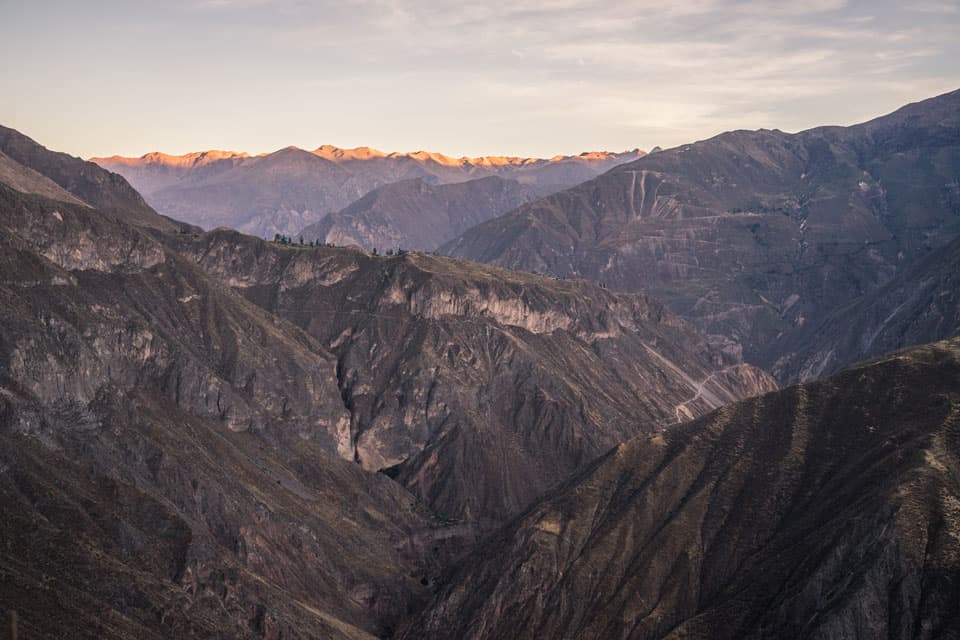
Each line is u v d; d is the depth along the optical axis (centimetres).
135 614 19788
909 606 19150
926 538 19888
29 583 18500
